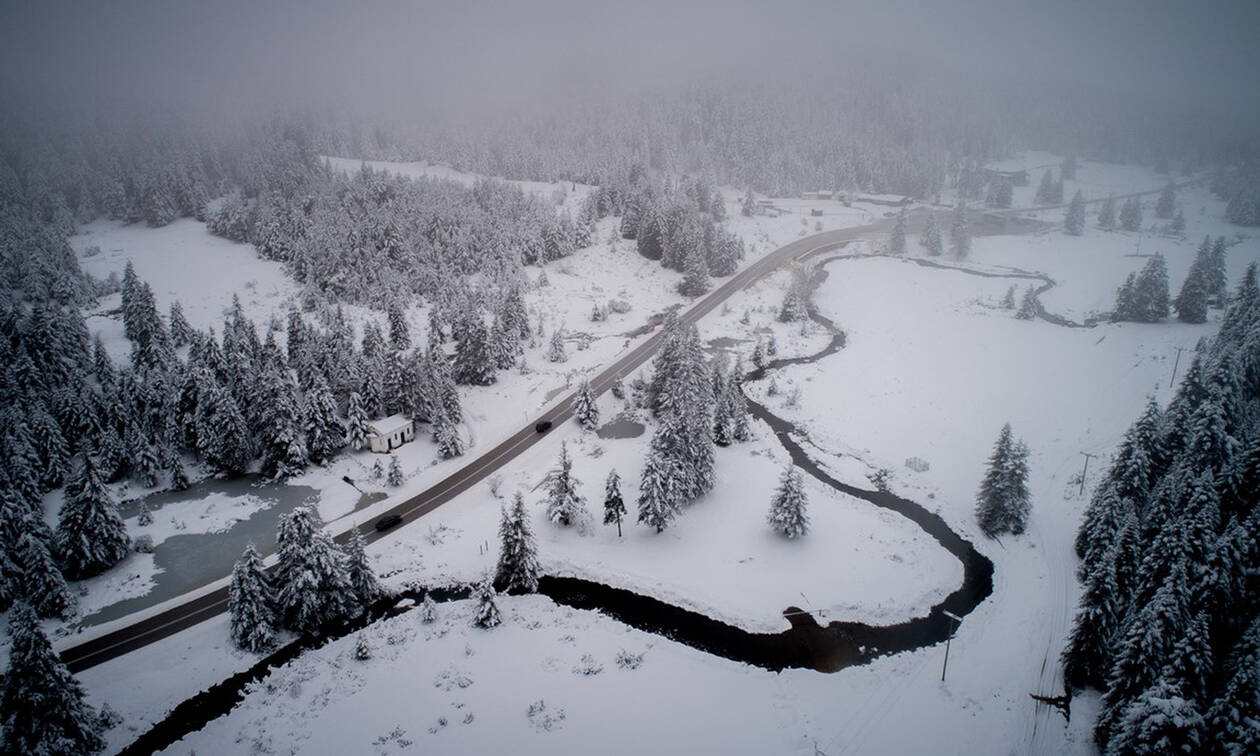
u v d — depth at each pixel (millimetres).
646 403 84750
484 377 90625
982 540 60406
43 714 36688
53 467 64750
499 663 45781
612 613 51469
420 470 71562
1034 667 45781
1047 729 40562
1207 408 56375
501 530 53062
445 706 41906
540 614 51031
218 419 68938
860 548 59000
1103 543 52875
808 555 57938
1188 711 32312
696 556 57969
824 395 90375
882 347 106688
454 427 74125
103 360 79688
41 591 49250
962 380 94500
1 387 70562
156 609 51031
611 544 59625
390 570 55781
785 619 50781
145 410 71938
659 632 49438
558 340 98312
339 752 38562
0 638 47188
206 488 68188
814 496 67438
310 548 48188
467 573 55625
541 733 39938
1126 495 55406
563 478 60594
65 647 47344
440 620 50031
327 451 72062
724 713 42000
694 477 63719
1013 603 52406
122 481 68125
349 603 50219
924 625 50250
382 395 79500
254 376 76125
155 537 60188
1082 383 91438
